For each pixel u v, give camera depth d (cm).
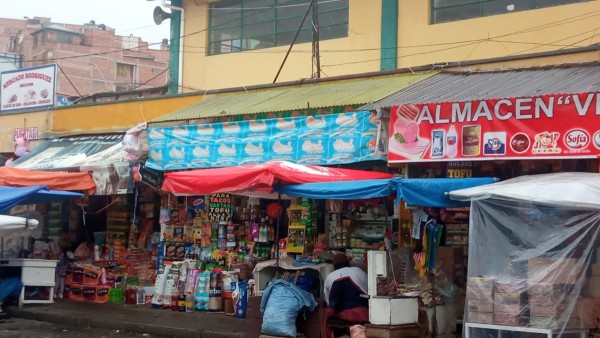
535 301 759
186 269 1387
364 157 1092
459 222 1079
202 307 1354
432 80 1194
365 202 1212
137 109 1611
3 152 1870
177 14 1827
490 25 1355
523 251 773
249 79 1695
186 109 1427
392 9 1472
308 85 1384
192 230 1452
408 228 1077
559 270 752
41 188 1254
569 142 905
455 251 1030
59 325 1308
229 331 1142
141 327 1222
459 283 1036
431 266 966
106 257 1586
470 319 794
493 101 962
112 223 1603
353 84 1309
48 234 1703
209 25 1791
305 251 1250
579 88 919
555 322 746
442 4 1427
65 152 1611
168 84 1820
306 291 1048
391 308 911
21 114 1833
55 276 1577
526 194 773
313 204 1263
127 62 4778
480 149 970
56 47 4575
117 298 1512
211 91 1510
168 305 1391
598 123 888
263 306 1039
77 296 1549
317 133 1147
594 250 747
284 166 987
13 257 1630
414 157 1023
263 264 1115
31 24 5391
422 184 877
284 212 1355
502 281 779
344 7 1570
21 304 1438
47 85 1788
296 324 1035
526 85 1013
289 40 1658
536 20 1305
